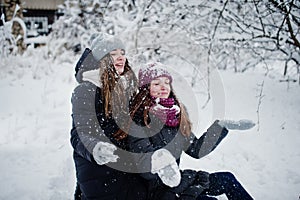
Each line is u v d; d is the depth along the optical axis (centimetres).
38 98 726
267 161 422
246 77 768
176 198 262
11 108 659
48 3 1684
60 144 492
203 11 683
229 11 629
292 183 374
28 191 365
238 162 427
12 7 1154
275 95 641
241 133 503
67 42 1168
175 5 691
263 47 639
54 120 593
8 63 938
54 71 972
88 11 1098
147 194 263
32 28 1397
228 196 282
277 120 534
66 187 372
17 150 472
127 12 910
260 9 617
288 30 595
